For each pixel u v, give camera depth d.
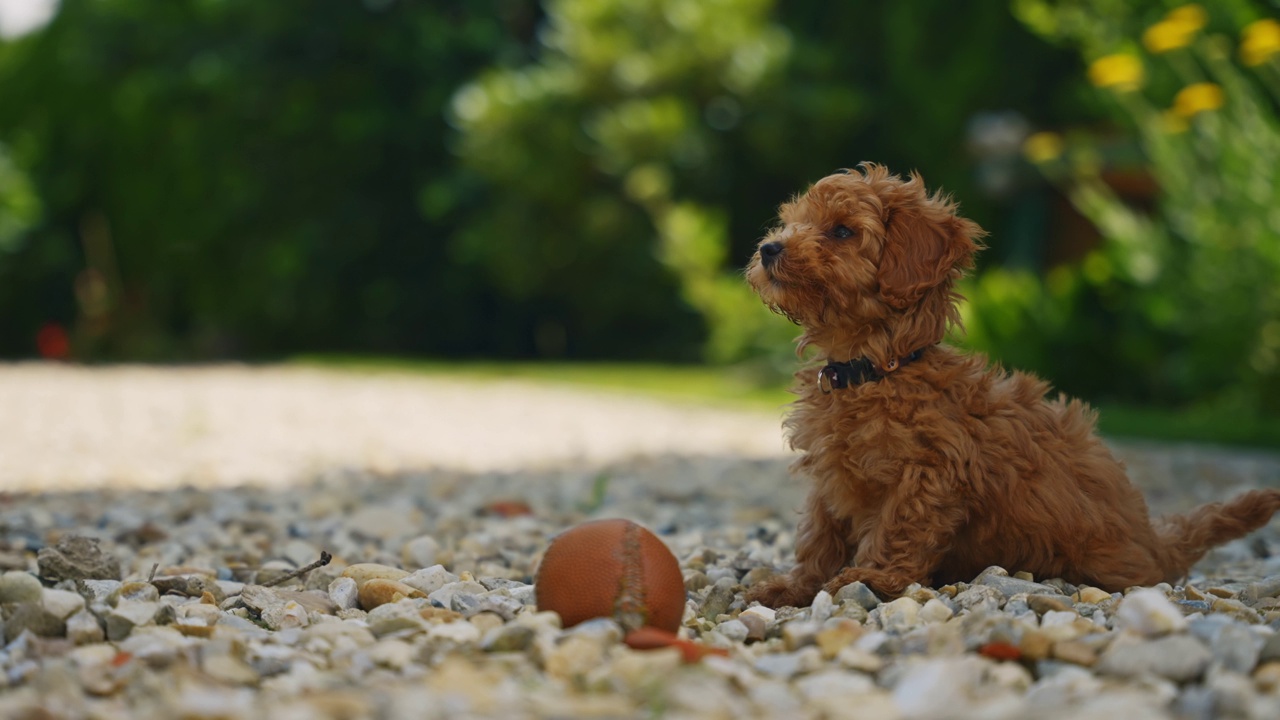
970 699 2.67
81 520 6.25
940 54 22.02
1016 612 3.44
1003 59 21.42
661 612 3.29
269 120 27.03
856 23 24.02
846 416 3.82
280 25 26.67
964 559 3.99
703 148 22.58
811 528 4.09
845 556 4.09
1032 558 3.90
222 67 26.36
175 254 27.94
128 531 5.56
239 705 2.62
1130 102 13.52
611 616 3.26
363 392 16.41
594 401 15.17
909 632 3.28
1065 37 16.73
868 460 3.77
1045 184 17.91
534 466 9.09
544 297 27.22
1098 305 14.32
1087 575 3.91
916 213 3.93
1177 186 12.92
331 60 27.25
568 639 3.04
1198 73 13.07
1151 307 13.34
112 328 26.27
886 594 3.73
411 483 8.05
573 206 23.97
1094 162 15.83
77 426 11.61
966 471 3.75
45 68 29.14
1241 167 11.94
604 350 26.80
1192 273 12.83
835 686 2.81
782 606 4.02
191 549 5.32
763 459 9.27
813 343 4.03
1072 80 20.64
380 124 26.89
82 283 28.25
